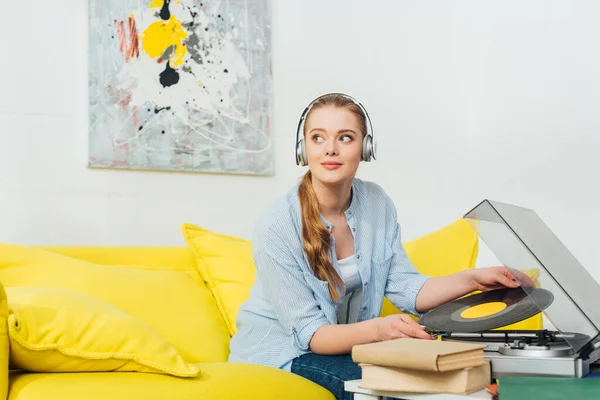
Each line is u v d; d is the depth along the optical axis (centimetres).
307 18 298
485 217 143
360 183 193
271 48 288
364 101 307
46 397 131
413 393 119
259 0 285
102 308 154
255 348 182
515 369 125
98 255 217
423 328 143
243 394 143
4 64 236
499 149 307
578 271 155
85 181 249
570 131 270
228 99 276
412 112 316
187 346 195
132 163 255
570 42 270
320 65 299
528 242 138
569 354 126
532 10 289
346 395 152
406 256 196
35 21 242
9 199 235
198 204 270
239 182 279
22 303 145
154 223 261
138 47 258
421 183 314
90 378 141
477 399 112
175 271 220
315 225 173
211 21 273
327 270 174
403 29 318
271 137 286
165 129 262
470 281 175
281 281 171
